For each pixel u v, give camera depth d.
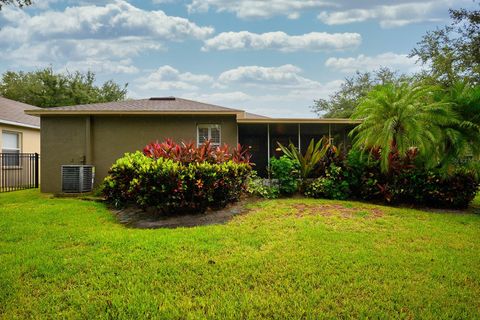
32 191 11.77
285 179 8.90
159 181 6.68
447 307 3.11
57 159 11.02
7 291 3.40
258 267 3.95
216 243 4.82
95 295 3.34
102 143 11.05
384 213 7.03
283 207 7.33
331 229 5.61
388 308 3.09
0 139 13.58
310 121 11.07
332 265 4.03
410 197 8.50
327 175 8.95
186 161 7.22
